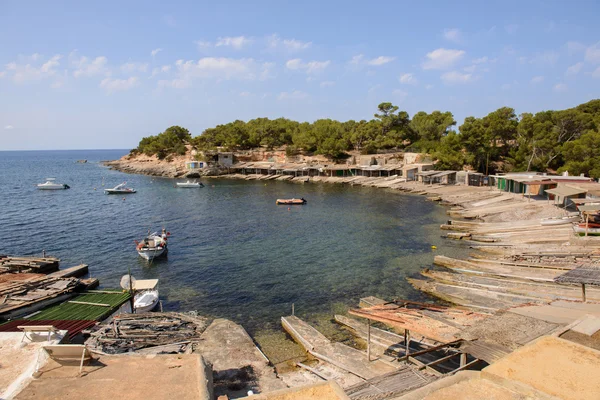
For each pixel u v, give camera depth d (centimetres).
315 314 2966
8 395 848
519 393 845
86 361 936
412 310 2288
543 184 6366
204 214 6988
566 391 847
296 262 4209
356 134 13700
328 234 5416
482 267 3716
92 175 14712
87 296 2894
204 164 14025
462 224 5638
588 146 7612
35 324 2322
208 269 4019
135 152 19075
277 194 9588
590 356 992
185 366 928
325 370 2130
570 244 3944
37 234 5484
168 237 5322
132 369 914
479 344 1733
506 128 10181
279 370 2195
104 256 4488
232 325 2586
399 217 6469
